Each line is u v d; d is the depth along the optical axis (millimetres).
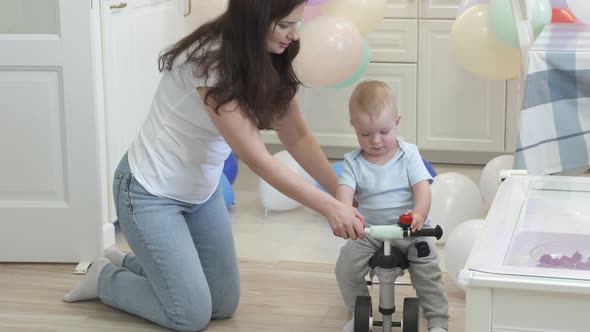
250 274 2982
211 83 2016
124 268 2678
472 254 1370
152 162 2307
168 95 2254
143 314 2516
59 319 2582
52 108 3000
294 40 2053
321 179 2354
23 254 3088
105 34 3240
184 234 2391
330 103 4652
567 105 2453
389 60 4590
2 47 2957
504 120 4500
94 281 2652
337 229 1997
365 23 3586
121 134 3428
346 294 2346
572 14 3066
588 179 1817
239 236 3439
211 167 2338
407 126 4633
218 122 2041
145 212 2336
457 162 4695
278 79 2014
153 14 3781
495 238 1451
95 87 2990
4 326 2525
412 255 2285
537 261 1362
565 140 2457
